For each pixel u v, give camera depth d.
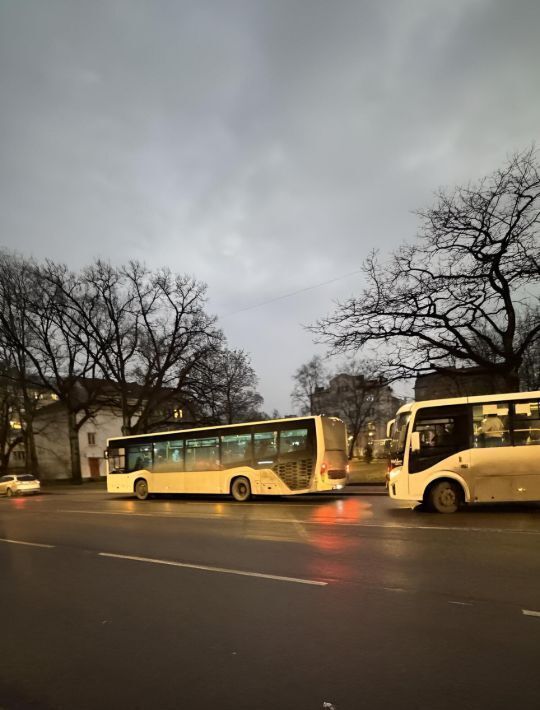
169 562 8.68
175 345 37.72
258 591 6.63
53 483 45.88
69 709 3.80
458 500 13.55
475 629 4.99
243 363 49.69
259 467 19.08
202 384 37.59
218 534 11.42
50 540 11.79
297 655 4.55
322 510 15.25
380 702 3.68
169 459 21.66
